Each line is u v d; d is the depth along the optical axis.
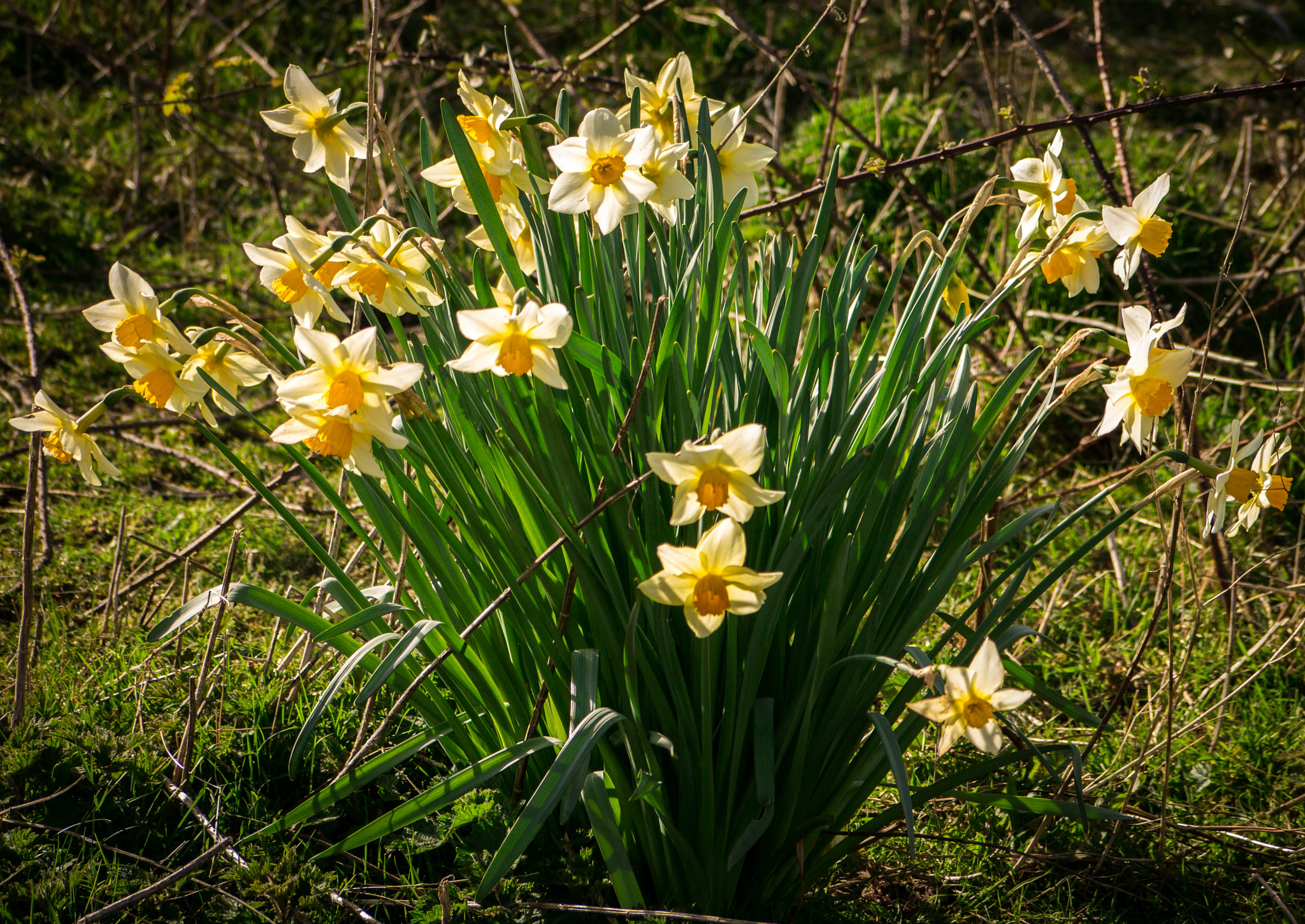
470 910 1.96
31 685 2.20
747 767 1.96
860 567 1.94
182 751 2.08
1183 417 2.55
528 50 6.34
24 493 3.14
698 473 1.81
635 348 1.94
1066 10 7.39
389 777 2.10
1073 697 2.40
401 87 5.85
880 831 2.11
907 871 2.09
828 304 1.99
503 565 1.94
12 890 1.98
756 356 1.98
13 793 2.05
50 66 6.20
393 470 1.95
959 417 1.95
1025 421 3.46
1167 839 2.14
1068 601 2.71
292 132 1.97
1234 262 4.07
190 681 2.18
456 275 1.96
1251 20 7.72
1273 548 2.93
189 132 5.21
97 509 3.05
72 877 1.99
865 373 2.03
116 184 5.04
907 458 2.01
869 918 2.06
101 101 5.69
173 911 1.99
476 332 1.84
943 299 2.09
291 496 3.17
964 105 5.23
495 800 2.01
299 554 2.87
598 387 1.95
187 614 1.97
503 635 1.99
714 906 1.96
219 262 4.56
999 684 1.81
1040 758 1.98
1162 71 6.70
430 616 1.99
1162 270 3.96
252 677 2.22
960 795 2.01
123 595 2.45
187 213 4.94
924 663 1.86
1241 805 2.21
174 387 1.94
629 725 1.90
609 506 1.90
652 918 1.92
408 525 1.95
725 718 1.92
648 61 6.34
